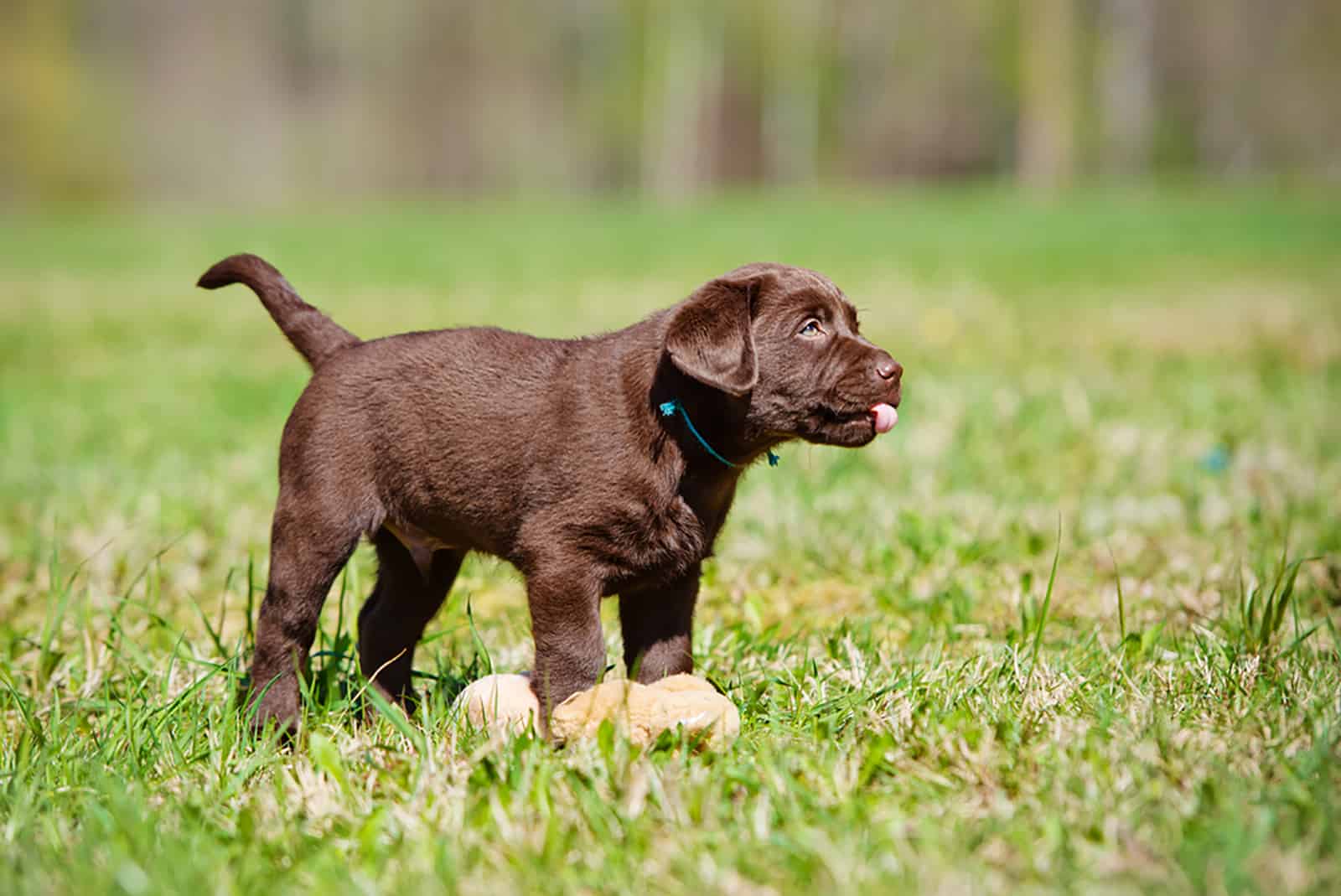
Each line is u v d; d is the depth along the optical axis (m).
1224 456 12.95
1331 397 16.02
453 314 26.64
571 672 6.93
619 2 95.44
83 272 38.62
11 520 12.58
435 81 100.81
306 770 6.43
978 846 5.32
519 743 6.36
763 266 7.43
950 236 42.03
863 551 10.58
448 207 75.19
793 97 96.19
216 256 41.59
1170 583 9.48
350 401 7.40
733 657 8.20
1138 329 22.78
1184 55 86.94
